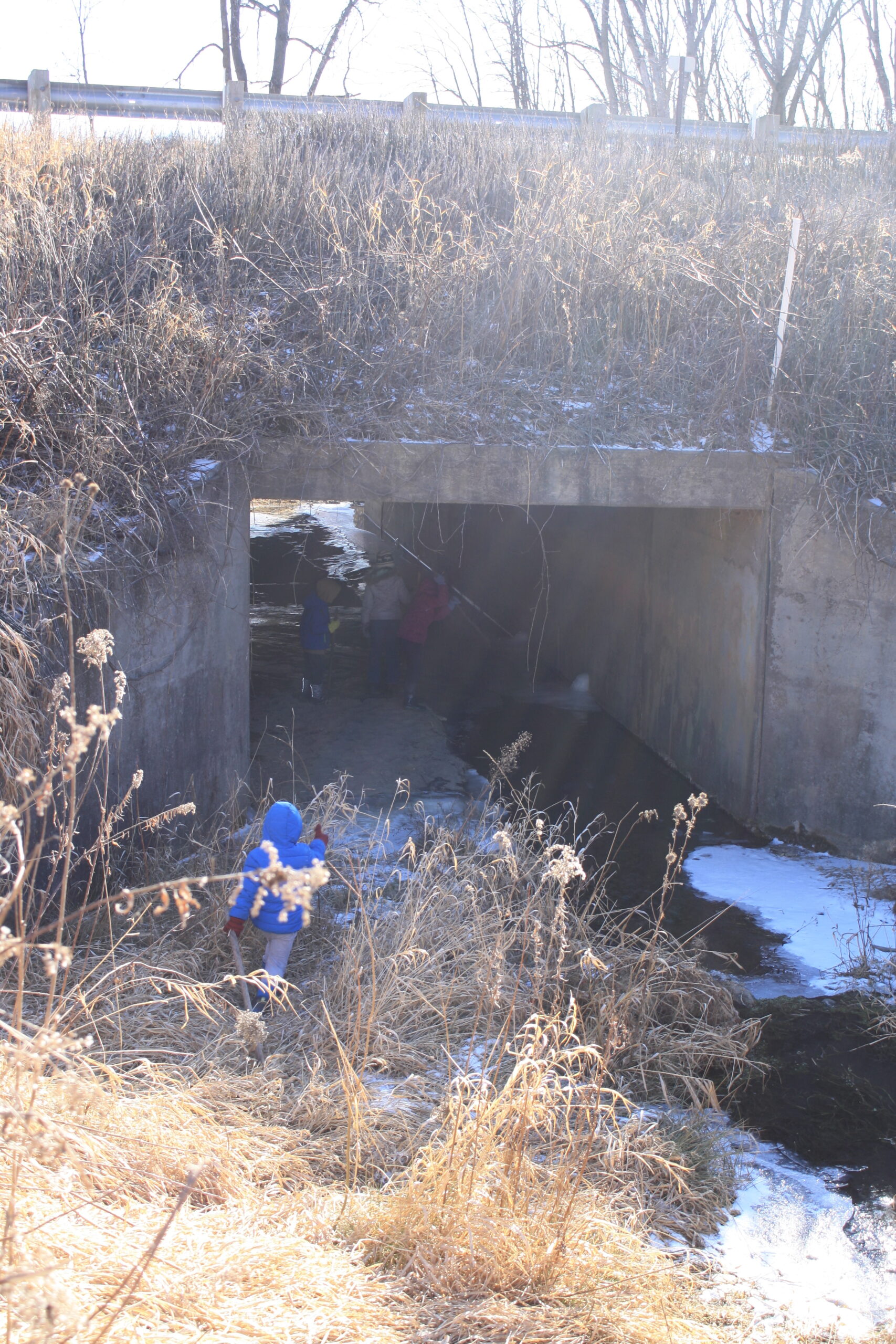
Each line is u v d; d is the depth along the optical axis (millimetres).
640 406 8750
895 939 6895
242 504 7723
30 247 7684
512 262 9297
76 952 5348
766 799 8680
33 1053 2662
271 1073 4453
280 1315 2762
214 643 7496
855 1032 5816
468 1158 3633
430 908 5863
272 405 7750
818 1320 3518
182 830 7082
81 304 7461
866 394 8461
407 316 8625
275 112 12430
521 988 5391
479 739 11320
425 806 8898
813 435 8469
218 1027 4797
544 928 5273
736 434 8531
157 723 6836
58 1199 2959
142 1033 4652
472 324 8891
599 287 9242
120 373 6941
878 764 8383
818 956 6688
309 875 2266
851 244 9812
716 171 12539
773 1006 6070
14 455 6367
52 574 5836
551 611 14359
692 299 9328
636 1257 3523
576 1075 4141
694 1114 4730
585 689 13305
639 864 8141
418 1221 3400
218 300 8070
